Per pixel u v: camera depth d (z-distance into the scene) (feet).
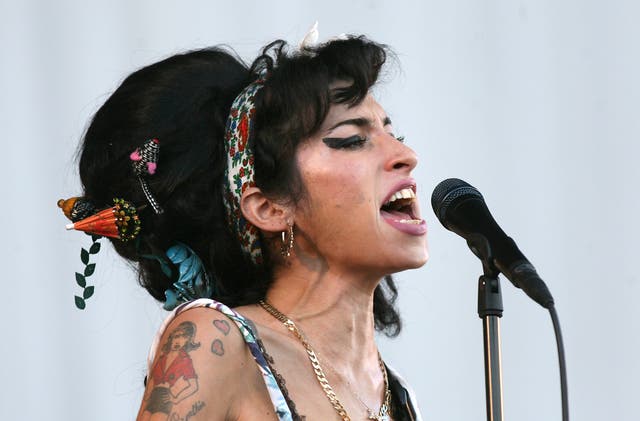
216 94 22.29
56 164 32.91
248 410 19.70
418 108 36.45
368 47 21.85
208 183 21.98
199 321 19.63
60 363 32.32
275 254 21.88
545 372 36.09
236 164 21.63
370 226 21.01
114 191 22.26
